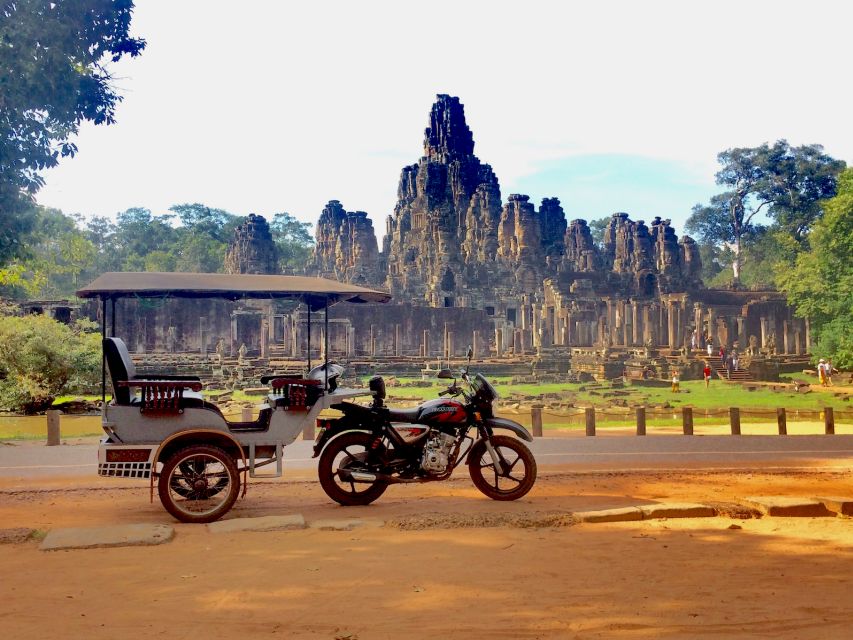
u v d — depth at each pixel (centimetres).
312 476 1557
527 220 9831
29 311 5694
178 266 11150
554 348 7350
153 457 1133
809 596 736
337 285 1448
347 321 7138
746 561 868
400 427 1230
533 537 981
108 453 1139
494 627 650
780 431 2508
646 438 2331
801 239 12112
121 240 12131
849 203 5747
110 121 1764
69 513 1186
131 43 1734
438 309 8050
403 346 7931
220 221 13300
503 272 9731
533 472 1262
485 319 8200
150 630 642
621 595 738
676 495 1327
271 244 9381
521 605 707
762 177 12269
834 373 5922
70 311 5656
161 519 1141
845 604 711
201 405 1202
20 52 1595
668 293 10012
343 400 1252
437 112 12188
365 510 1184
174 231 12625
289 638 625
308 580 784
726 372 6362
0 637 623
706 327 8275
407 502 1253
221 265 11625
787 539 977
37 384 3391
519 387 5566
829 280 6172
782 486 1437
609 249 12925
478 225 10694
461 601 719
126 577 795
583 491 1369
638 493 1348
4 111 1645
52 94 1653
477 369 6369
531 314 8262
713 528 1044
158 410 1154
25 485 1460
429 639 624
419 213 10719
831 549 924
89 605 706
